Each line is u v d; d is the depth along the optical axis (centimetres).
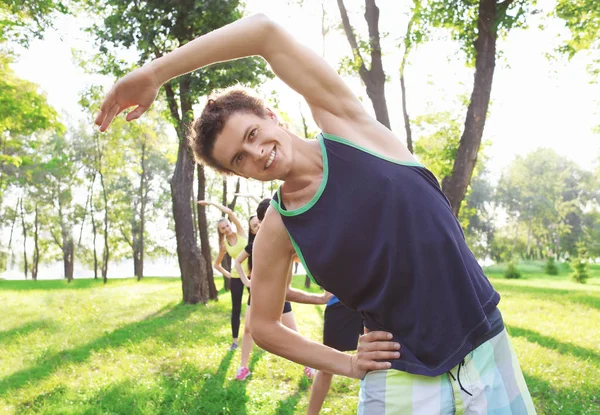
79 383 598
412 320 155
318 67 167
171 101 1552
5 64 1569
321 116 169
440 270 154
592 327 934
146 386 557
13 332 995
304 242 162
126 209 4872
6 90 1539
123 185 4844
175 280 3569
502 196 6719
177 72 167
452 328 154
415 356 156
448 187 1048
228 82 1359
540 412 458
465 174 1038
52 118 1633
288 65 167
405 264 154
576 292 1922
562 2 1149
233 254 740
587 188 6744
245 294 1645
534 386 525
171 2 1379
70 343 862
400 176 159
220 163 168
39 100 1592
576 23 1177
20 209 4753
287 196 168
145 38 1406
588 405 474
